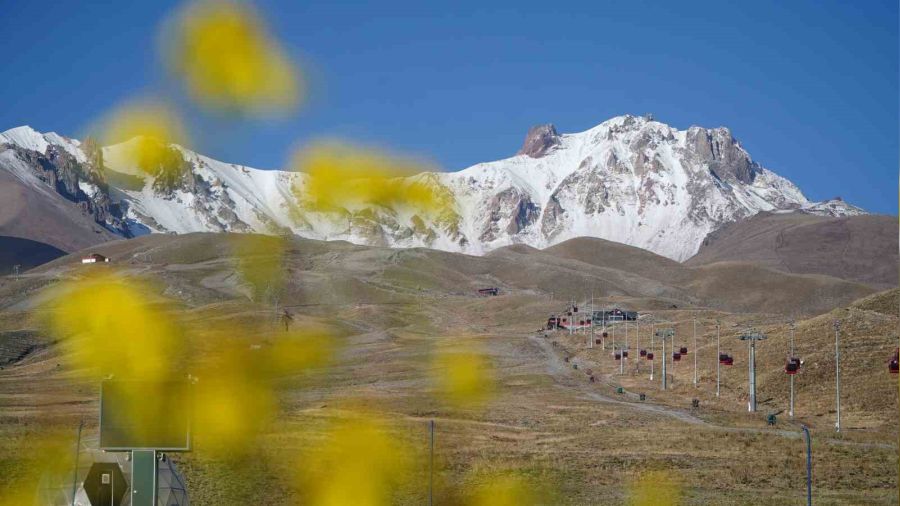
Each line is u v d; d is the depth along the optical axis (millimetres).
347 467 58625
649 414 107125
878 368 121312
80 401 105125
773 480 63500
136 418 36562
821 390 118062
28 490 45281
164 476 40156
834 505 53969
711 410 111750
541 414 106062
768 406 114625
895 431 91250
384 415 97562
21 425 73562
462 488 57875
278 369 41781
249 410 38250
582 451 76312
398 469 61188
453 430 88688
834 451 75062
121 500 41812
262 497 52812
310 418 84562
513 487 58188
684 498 56656
